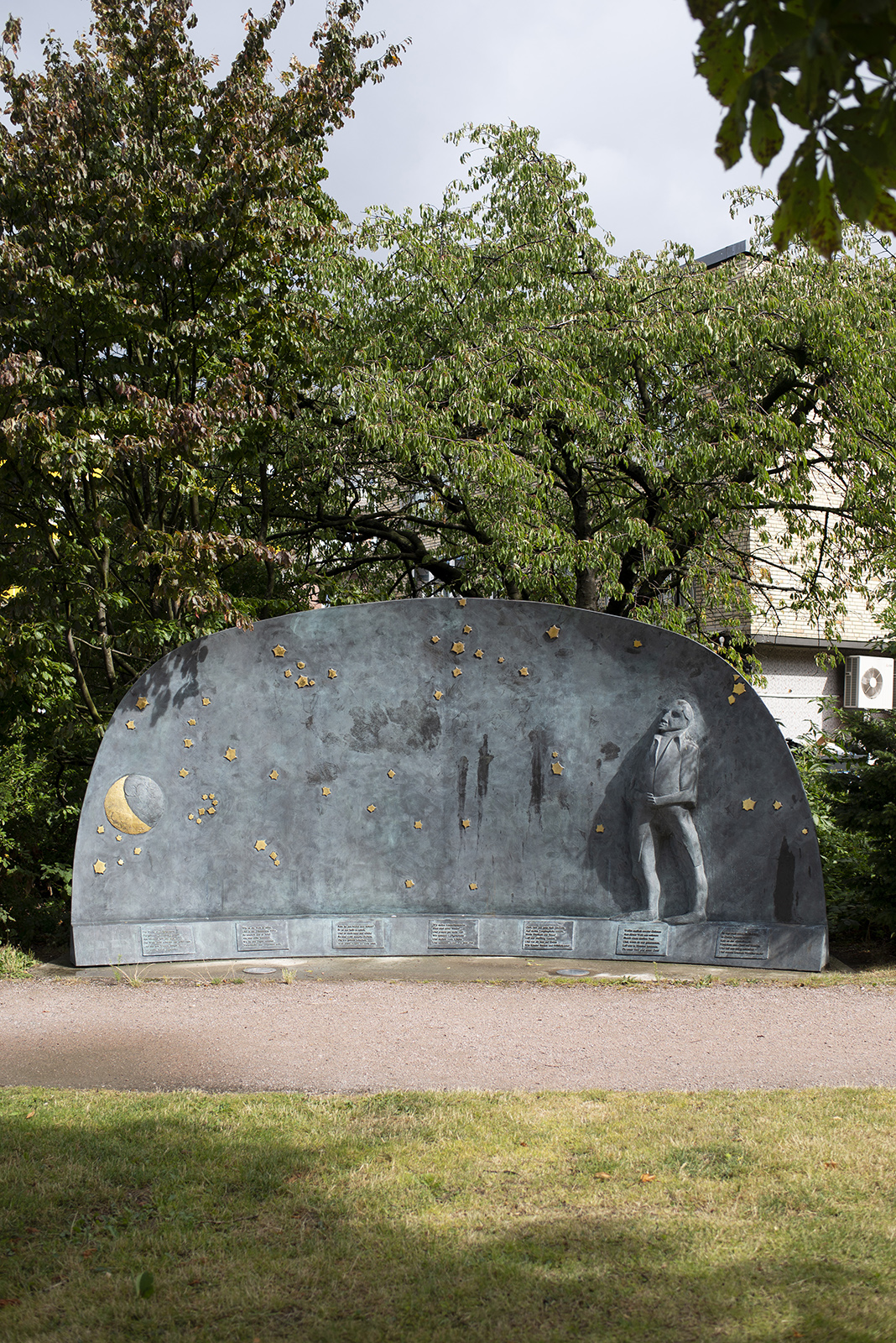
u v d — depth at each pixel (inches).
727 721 446.3
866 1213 192.1
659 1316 159.3
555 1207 195.0
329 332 561.9
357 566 695.1
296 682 462.3
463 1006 356.5
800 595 650.2
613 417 567.2
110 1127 235.0
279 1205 196.4
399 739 465.7
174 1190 202.7
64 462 428.5
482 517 539.8
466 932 451.5
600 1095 256.2
